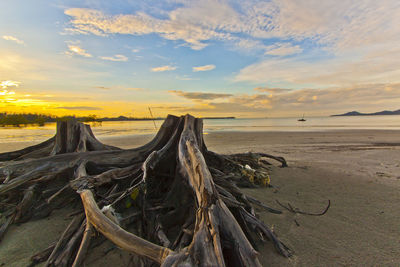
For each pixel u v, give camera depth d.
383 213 4.12
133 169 4.39
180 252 1.87
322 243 3.11
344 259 2.72
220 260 1.71
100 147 6.02
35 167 4.37
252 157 7.72
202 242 1.89
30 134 25.36
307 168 8.17
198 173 2.84
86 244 2.36
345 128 34.09
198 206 2.60
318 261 2.68
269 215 4.07
